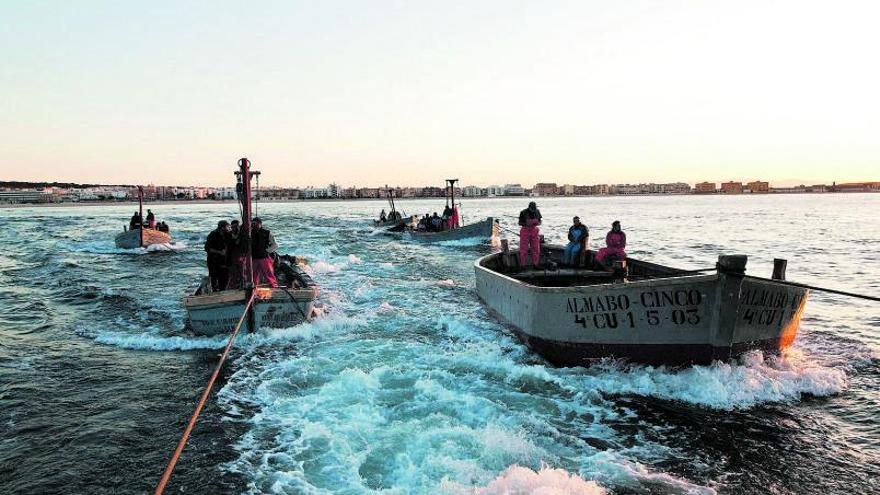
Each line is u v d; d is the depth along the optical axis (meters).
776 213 75.44
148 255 24.28
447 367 8.05
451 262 20.94
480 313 11.72
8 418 6.44
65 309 12.53
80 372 8.09
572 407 6.61
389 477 4.98
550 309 8.22
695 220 56.66
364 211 97.44
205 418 6.39
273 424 6.18
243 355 8.81
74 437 5.94
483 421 6.18
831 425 6.11
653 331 7.33
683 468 5.21
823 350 8.84
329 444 5.61
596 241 31.53
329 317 11.05
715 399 6.73
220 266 11.05
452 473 4.96
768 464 5.30
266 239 10.62
